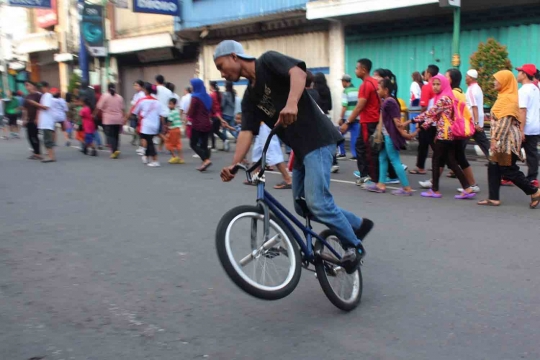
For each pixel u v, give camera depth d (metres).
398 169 7.67
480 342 3.33
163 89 12.95
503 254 5.00
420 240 5.49
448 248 5.21
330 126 3.72
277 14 15.70
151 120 11.15
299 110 3.58
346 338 3.41
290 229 3.62
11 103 18.50
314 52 15.92
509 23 11.82
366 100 8.00
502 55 10.86
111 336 3.45
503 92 6.59
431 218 6.35
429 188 8.27
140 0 17.92
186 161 12.05
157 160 12.22
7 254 5.18
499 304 3.90
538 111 7.49
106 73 23.03
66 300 4.05
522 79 7.46
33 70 31.11
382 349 3.26
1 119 19.20
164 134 12.45
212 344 3.35
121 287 4.31
